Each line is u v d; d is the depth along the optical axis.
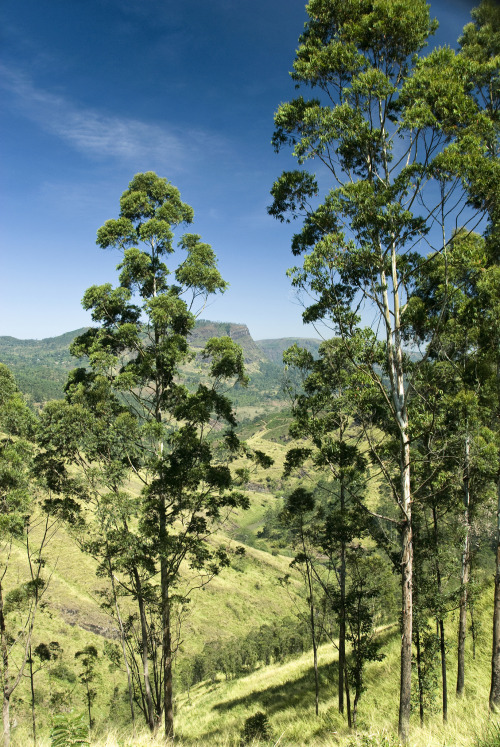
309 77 10.88
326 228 10.92
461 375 12.06
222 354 17.11
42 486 16.86
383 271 10.12
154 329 17.44
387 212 9.15
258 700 23.98
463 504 14.15
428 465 13.18
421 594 13.66
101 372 16.70
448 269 10.98
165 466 15.97
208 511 17.00
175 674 52.16
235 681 37.16
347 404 13.75
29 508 16.05
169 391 18.20
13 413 15.59
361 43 10.51
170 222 18.11
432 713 13.43
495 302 10.49
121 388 15.61
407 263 10.98
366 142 10.12
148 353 17.19
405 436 9.98
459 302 11.16
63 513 16.94
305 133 11.17
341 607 16.03
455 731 7.04
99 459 16.19
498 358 11.27
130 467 17.06
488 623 19.42
